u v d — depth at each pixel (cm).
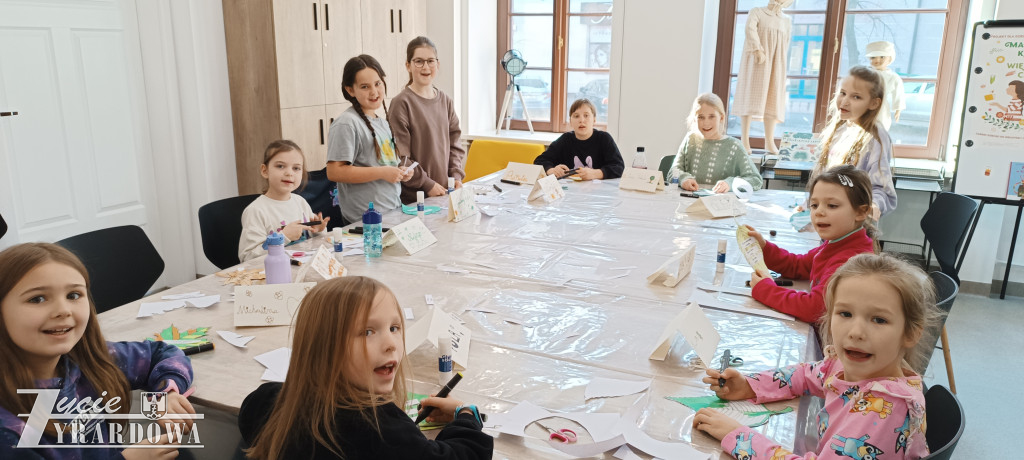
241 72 391
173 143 387
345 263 227
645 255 238
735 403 140
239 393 142
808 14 455
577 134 390
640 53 474
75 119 350
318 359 104
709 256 238
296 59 394
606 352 163
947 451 116
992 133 372
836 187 188
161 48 373
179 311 186
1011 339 345
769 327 178
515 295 199
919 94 448
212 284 207
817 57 460
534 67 548
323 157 427
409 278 212
